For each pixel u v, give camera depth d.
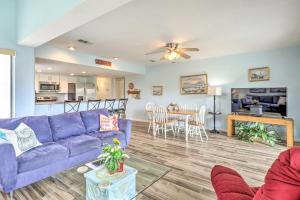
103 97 8.96
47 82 7.33
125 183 1.67
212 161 3.05
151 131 5.56
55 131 2.88
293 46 4.34
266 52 4.72
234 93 5.19
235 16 2.73
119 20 2.87
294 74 4.35
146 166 2.21
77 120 3.25
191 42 4.03
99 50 4.80
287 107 4.43
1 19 3.13
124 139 3.46
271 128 4.64
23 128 2.41
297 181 0.67
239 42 4.04
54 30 2.58
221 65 5.48
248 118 4.50
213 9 2.51
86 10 1.96
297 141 4.32
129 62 6.59
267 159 3.15
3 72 3.36
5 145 1.87
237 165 2.88
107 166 1.72
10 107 3.39
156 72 7.21
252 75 4.94
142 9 2.50
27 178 2.04
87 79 8.70
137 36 3.64
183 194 2.05
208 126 5.81
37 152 2.22
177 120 5.15
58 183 2.25
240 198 1.05
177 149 3.71
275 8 2.48
